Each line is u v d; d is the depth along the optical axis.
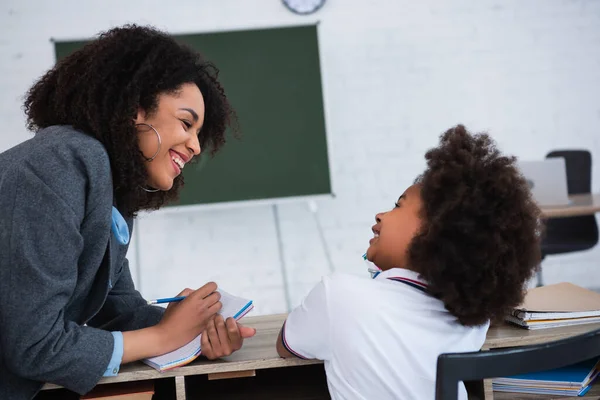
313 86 3.71
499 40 3.98
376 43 3.93
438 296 1.06
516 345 1.24
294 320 1.14
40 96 1.25
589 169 3.59
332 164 3.73
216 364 1.18
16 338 1.07
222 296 1.36
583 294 1.46
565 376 1.30
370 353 1.06
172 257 3.88
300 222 3.94
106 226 1.14
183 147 1.24
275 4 3.86
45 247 1.06
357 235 3.98
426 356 1.07
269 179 3.72
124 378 1.16
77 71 1.20
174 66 1.20
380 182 3.98
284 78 3.70
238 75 3.69
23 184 1.07
